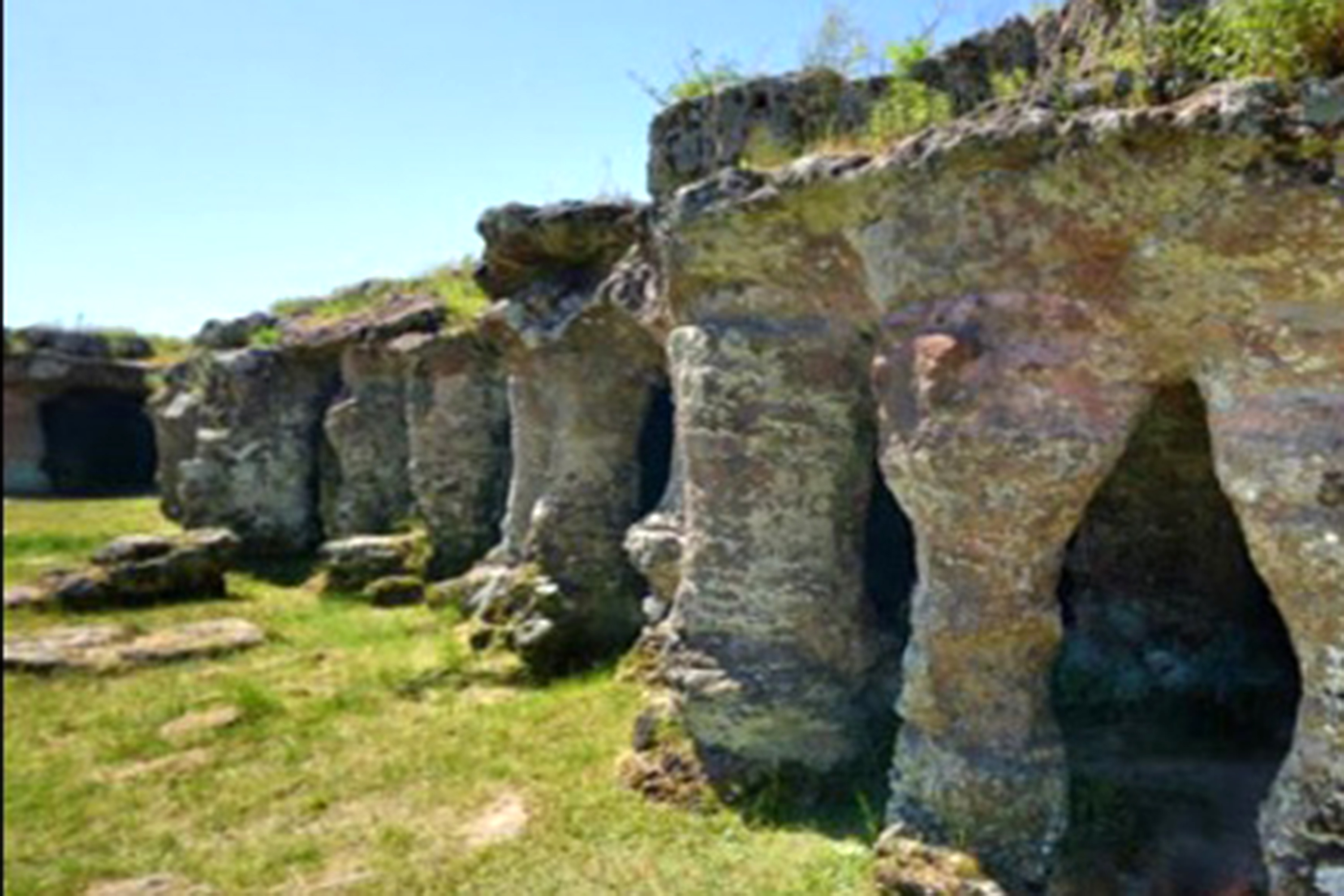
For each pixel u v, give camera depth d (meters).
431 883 6.93
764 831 7.05
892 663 7.91
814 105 7.86
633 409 12.20
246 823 8.27
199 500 20.42
